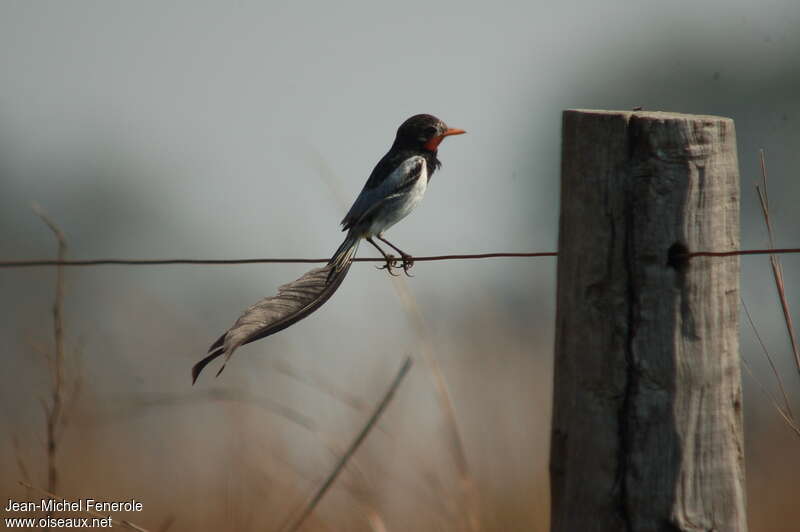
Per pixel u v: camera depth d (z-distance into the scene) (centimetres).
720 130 687
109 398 1307
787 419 861
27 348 1305
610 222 684
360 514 1156
